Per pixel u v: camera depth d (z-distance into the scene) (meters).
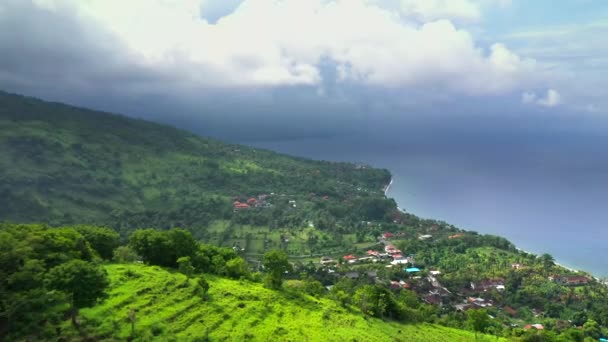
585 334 140.62
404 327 110.00
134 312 78.56
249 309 94.94
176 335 76.19
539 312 167.88
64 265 74.44
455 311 163.25
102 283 75.81
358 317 105.88
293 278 187.88
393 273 198.62
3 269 70.06
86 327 70.06
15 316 65.38
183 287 97.12
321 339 85.62
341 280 183.25
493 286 190.12
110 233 120.56
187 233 118.88
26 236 83.69
